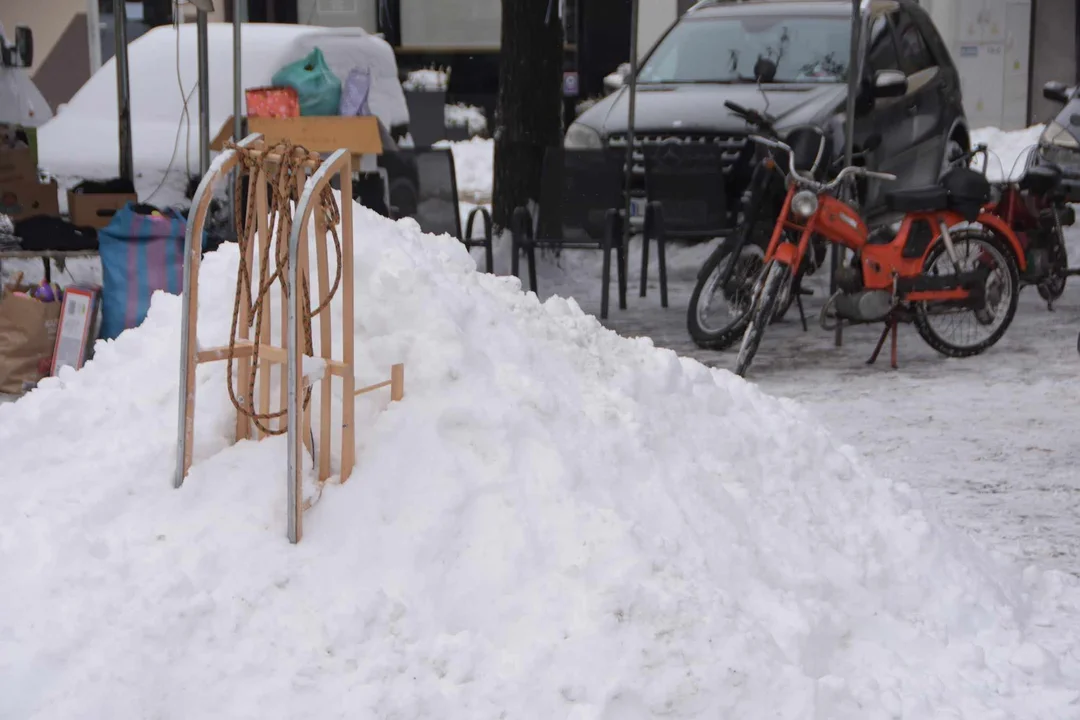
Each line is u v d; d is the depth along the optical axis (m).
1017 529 4.61
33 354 6.06
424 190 8.44
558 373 3.79
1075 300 9.41
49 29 16.50
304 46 8.95
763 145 8.10
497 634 2.99
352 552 3.11
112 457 3.46
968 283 7.15
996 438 5.75
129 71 8.38
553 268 10.04
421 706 2.77
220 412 3.54
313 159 3.31
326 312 3.38
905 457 5.47
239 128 7.50
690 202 8.59
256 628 2.91
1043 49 17.94
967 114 18.11
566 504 3.25
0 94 10.54
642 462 3.54
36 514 3.22
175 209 6.55
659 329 8.20
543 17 10.04
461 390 3.49
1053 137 10.84
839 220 6.99
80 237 6.45
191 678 2.78
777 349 7.72
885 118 9.41
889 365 7.28
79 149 8.02
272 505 3.23
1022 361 7.33
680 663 2.90
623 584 3.01
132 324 6.02
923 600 3.62
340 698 2.77
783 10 10.05
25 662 2.75
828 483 4.00
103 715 2.65
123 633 2.82
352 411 3.28
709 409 4.09
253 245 3.59
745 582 3.30
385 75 9.65
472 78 17.66
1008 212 8.25
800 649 3.12
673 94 9.34
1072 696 3.23
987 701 3.18
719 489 3.62
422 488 3.25
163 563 3.04
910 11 10.44
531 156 10.16
